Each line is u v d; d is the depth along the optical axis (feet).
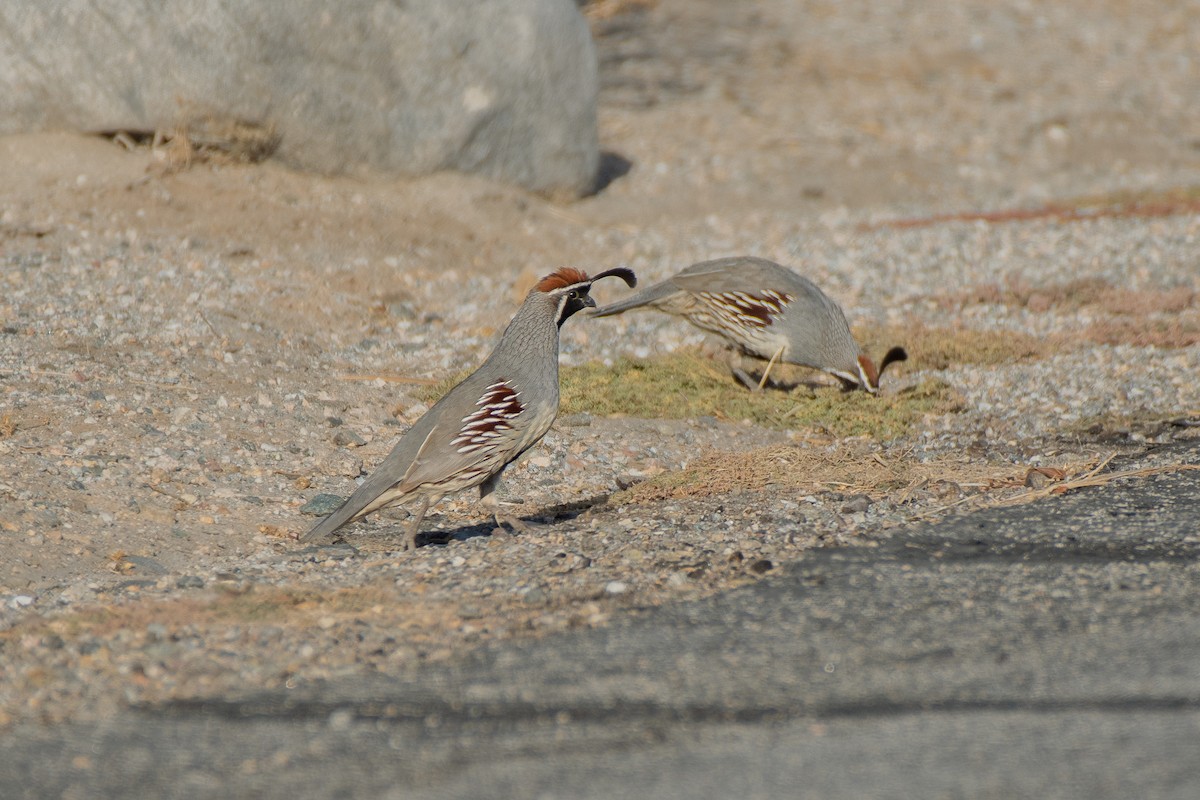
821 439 41.57
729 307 44.32
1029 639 24.56
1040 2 116.67
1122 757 19.76
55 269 50.65
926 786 19.10
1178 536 30.58
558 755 20.36
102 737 21.36
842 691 22.47
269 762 20.36
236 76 58.90
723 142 83.20
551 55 66.90
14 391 39.45
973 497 34.73
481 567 30.14
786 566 29.32
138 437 37.58
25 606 27.61
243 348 46.09
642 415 43.19
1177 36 112.37
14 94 57.98
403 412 42.65
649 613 26.55
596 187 74.02
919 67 99.96
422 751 20.63
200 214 57.62
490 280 57.88
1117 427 41.65
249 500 34.86
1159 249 63.77
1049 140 89.20
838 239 67.05
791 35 104.58
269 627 26.18
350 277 55.06
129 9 57.36
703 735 20.94
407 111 63.26
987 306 56.59
